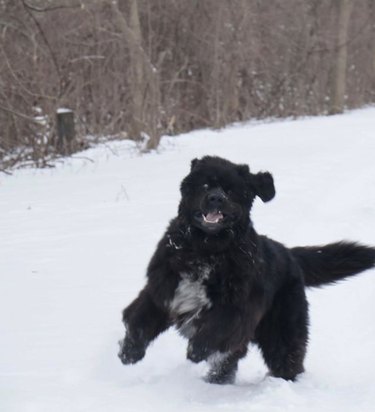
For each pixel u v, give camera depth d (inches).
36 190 655.8
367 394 235.8
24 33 864.3
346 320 329.1
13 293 347.3
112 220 513.0
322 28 1462.8
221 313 246.1
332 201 569.3
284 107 1418.6
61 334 287.9
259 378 275.0
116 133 1023.0
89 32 1018.7
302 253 289.6
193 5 1237.1
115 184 668.1
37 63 882.1
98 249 431.8
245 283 246.5
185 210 252.1
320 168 721.0
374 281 382.3
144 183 665.0
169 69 1226.0
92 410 207.5
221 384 253.9
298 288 275.1
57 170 788.0
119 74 1044.5
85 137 964.6
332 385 257.3
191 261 247.3
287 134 1072.8
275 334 269.9
